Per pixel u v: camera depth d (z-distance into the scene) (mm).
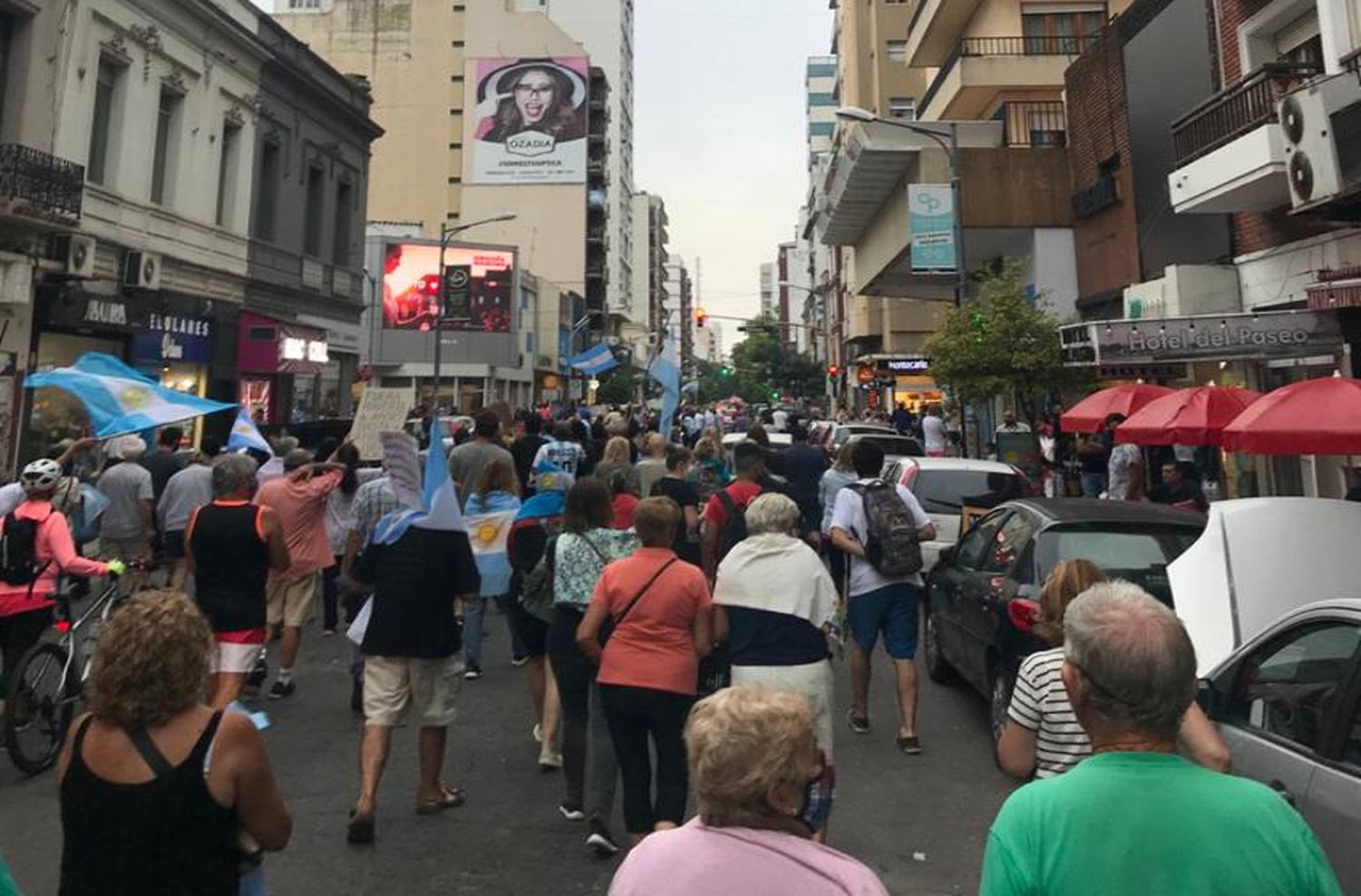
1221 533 4023
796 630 3998
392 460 4844
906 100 41188
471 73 66688
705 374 116562
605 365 25984
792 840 1636
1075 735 2697
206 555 5211
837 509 5988
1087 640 1803
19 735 5316
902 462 10523
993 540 6652
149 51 18016
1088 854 1564
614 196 86688
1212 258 14078
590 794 4598
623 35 91688
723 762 1654
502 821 4711
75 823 2125
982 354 15617
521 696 7016
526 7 86875
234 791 2195
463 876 4066
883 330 40281
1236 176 11055
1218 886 1497
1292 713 2930
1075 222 19719
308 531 7047
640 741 4094
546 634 5609
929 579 7809
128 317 17469
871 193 24906
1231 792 1599
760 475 6809
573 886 3975
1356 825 2428
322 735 6113
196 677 2219
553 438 10664
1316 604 2961
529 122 66312
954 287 28266
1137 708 1716
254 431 9453
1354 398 5348
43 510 5570
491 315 46719
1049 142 22109
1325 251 11156
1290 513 4035
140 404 7641
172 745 2150
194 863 2113
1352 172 8906
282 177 23578
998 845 1677
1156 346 10164
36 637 5523
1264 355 9930
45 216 14414
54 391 15844
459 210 67938
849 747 5871
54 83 15469
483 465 8031
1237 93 11508
